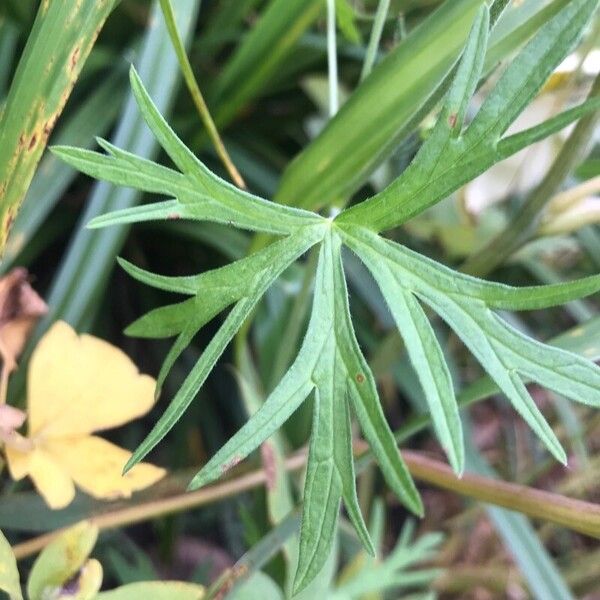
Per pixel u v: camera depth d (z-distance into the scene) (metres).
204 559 0.29
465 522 0.34
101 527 0.20
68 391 0.16
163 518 0.29
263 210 0.13
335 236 0.13
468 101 0.13
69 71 0.15
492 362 0.13
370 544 0.12
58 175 0.25
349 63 0.31
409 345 0.13
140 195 0.25
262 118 0.35
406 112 0.18
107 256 0.23
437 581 0.33
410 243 0.32
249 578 0.18
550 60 0.12
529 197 0.20
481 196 0.29
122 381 0.17
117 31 0.30
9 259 0.23
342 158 0.19
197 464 0.31
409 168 0.13
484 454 0.36
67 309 0.22
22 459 0.16
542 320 0.37
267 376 0.27
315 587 0.19
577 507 0.17
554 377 0.13
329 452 0.13
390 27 0.23
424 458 0.19
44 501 0.20
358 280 0.31
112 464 0.16
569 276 0.36
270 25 0.26
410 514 0.35
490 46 0.17
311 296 0.28
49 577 0.15
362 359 0.13
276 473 0.21
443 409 0.13
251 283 0.13
